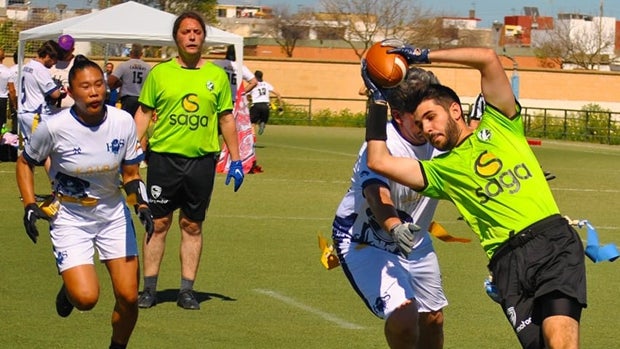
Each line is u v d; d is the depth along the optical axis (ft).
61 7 148.36
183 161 29.53
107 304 29.76
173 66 29.96
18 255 37.09
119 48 144.87
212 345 25.36
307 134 117.80
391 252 20.48
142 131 29.99
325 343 25.90
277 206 52.85
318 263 37.24
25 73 50.47
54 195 22.33
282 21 250.78
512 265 18.24
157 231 29.96
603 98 160.25
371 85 19.10
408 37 234.58
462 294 32.58
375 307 20.11
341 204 20.88
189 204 29.76
